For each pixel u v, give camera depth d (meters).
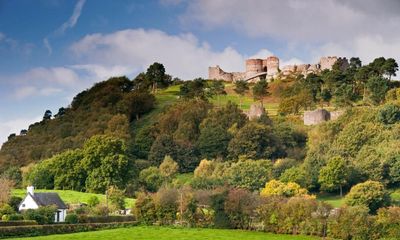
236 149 199.38
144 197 120.88
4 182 129.88
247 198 114.38
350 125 191.25
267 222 109.50
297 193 147.38
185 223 115.50
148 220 117.88
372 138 185.62
